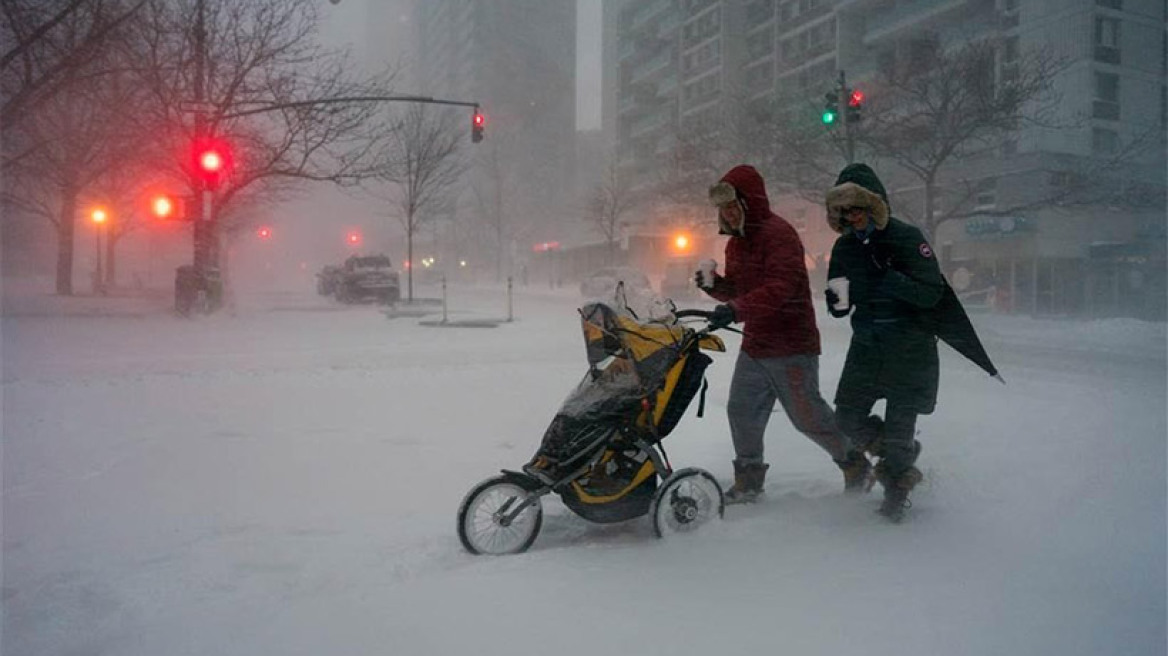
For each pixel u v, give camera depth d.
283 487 5.32
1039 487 4.95
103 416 7.90
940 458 5.77
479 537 4.09
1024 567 3.60
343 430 7.25
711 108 62.81
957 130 27.20
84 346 14.96
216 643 2.96
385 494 5.16
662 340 4.23
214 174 18.77
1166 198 31.45
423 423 7.61
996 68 36.19
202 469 5.78
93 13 16.03
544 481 4.04
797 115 38.09
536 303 34.72
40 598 3.47
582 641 2.88
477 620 3.08
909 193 38.97
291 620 3.13
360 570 3.78
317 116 22.69
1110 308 33.94
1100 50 35.34
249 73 23.11
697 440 6.69
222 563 3.89
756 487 4.84
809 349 4.63
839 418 4.58
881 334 4.36
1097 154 35.31
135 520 4.60
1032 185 33.81
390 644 2.89
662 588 3.38
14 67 16.25
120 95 20.80
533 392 9.59
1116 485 4.98
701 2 65.00
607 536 4.31
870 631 2.95
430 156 38.72
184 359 13.10
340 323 21.55
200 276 22.62
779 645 2.84
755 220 4.65
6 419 7.69
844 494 4.91
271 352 14.34
